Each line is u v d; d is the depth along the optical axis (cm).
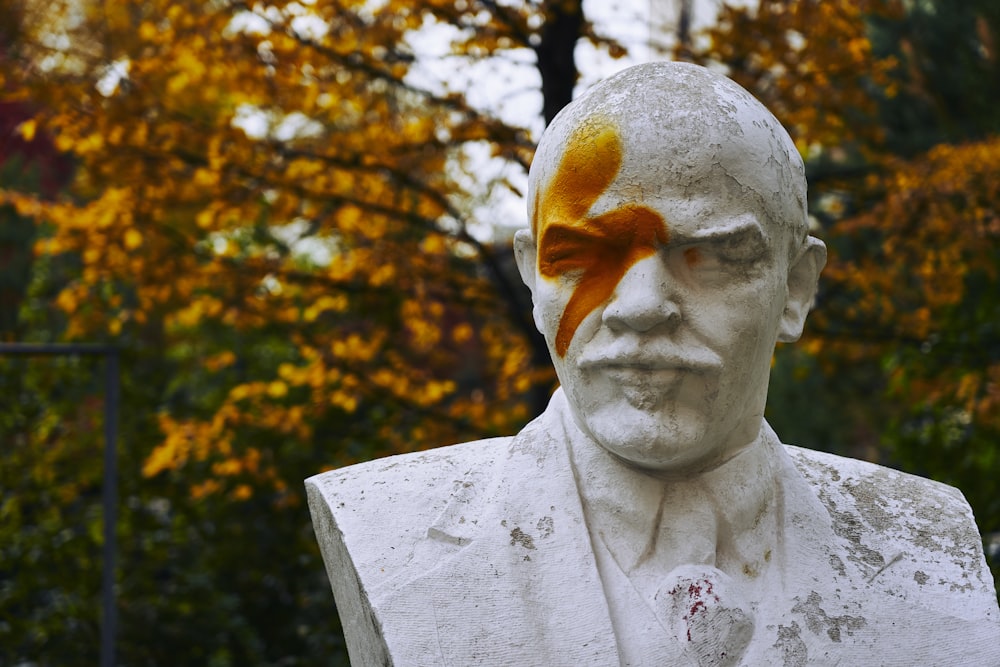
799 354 741
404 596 175
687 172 170
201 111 534
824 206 587
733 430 182
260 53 432
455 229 498
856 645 176
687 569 178
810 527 187
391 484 194
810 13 443
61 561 533
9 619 513
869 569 185
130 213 452
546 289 178
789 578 181
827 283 489
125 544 545
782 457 193
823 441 745
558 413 191
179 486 548
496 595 175
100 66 461
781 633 175
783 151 179
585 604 173
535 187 182
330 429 535
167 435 520
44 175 762
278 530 548
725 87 179
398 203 471
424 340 505
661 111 173
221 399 566
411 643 172
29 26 476
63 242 463
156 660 530
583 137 175
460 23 446
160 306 530
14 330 666
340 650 522
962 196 466
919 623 180
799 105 454
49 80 439
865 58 459
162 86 478
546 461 187
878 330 493
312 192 458
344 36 437
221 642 533
